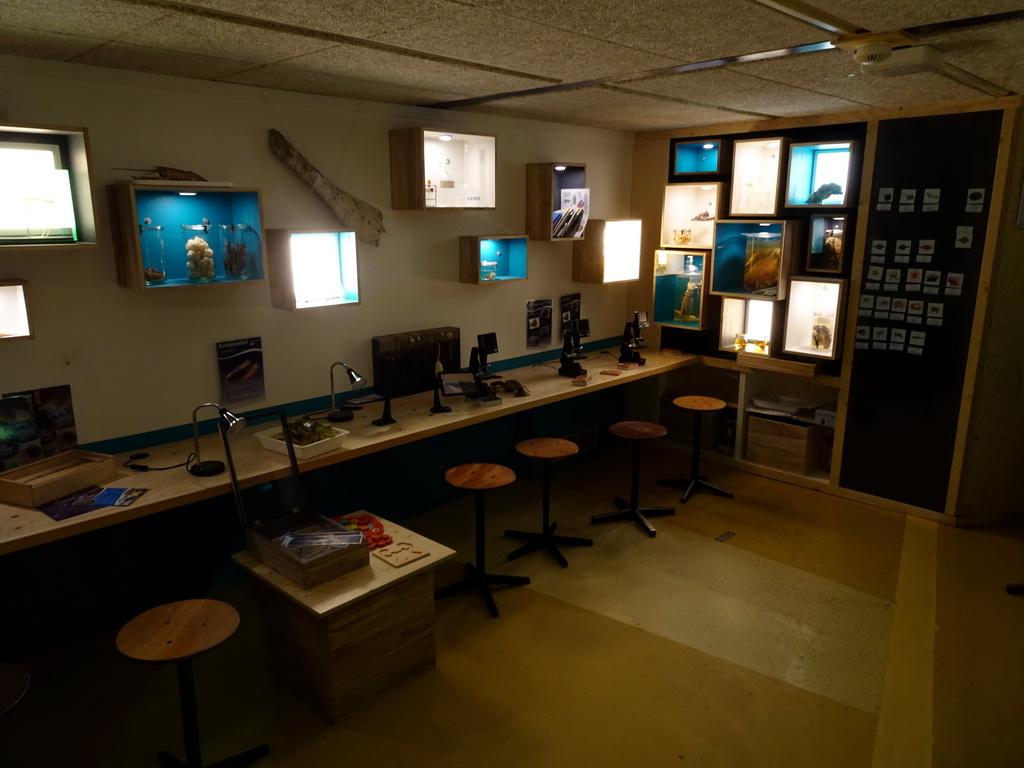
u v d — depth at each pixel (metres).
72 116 3.00
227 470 3.16
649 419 6.32
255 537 3.01
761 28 2.52
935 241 4.50
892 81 3.57
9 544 2.50
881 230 4.70
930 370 4.66
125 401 3.36
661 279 5.84
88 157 2.78
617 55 2.93
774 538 4.57
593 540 4.52
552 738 2.81
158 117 3.25
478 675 3.20
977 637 3.51
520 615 3.69
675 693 3.08
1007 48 2.82
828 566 4.21
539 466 5.56
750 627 3.58
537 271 5.35
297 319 3.94
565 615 3.69
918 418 4.77
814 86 3.69
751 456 5.71
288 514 3.19
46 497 2.81
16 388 3.01
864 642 3.46
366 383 4.36
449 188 4.47
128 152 3.18
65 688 3.10
